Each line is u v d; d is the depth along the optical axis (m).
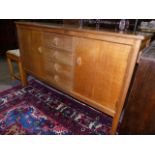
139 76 0.97
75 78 1.40
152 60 0.89
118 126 1.33
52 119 1.48
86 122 1.46
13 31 2.93
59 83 1.60
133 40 0.91
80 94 1.44
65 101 1.76
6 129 1.33
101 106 1.30
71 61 1.34
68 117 1.51
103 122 1.47
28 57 1.80
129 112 1.11
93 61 1.18
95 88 1.28
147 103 1.01
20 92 1.89
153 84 0.94
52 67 1.57
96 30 1.09
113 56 1.05
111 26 1.46
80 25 1.57
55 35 1.35
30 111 1.57
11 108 1.59
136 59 0.96
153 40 1.53
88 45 1.16
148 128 1.09
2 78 2.24
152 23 1.74
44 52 1.56
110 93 1.19
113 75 1.11
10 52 2.00
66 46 1.31
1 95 1.80
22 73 1.97
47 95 1.86
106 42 1.05
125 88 1.06
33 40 1.60
